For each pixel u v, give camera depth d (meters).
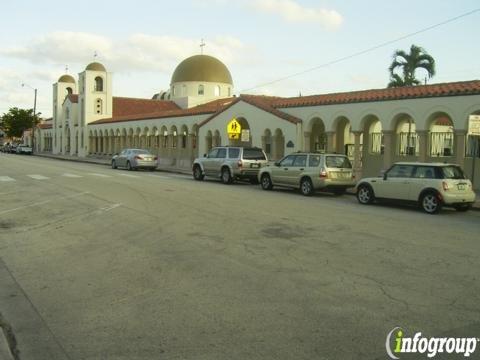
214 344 4.92
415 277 7.28
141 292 6.59
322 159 19.70
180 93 63.72
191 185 22.91
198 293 6.51
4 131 110.75
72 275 7.48
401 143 24.56
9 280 7.26
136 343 4.98
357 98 24.70
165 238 10.05
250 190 21.48
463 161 20.52
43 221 12.28
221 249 9.05
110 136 57.88
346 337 5.09
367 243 9.69
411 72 34.31
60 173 29.25
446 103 20.86
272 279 7.13
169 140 43.41
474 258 8.52
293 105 28.56
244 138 30.86
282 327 5.34
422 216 14.19
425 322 5.52
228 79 63.59
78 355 4.75
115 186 21.30
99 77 65.75
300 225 11.69
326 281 7.04
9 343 5.05
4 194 17.97
